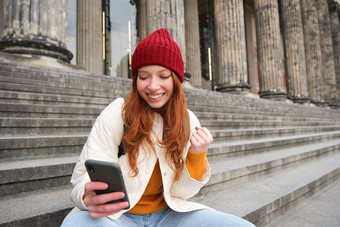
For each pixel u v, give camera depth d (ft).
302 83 66.69
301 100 65.82
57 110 12.46
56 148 9.20
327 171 12.60
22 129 10.17
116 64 61.05
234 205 7.44
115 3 63.36
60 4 24.73
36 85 15.69
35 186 6.73
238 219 3.08
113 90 20.04
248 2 90.89
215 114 22.33
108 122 3.52
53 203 5.81
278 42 57.77
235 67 49.26
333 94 90.74
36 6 22.90
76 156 9.23
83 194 2.91
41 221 5.07
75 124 11.76
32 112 11.64
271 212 7.84
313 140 22.12
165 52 3.47
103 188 2.65
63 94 15.76
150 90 3.50
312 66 79.82
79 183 3.19
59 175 7.21
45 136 9.44
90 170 2.68
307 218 8.16
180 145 3.56
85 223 2.75
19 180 6.42
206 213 3.35
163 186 3.55
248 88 49.67
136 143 3.46
